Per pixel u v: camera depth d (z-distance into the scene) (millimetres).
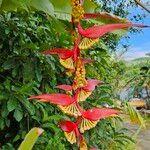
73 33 567
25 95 1412
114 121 2172
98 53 1834
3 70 1514
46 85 1543
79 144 533
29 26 1520
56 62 1559
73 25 568
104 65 2012
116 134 2105
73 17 570
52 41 1476
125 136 2137
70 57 562
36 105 1424
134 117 1197
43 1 795
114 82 2744
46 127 1476
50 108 1523
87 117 531
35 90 1434
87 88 553
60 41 1441
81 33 550
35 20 1531
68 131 533
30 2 800
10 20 1447
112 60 2811
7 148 1383
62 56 562
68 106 534
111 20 769
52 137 1517
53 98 534
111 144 2062
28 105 1362
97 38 541
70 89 568
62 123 537
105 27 534
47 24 1565
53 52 566
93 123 528
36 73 1467
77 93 550
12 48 1470
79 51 560
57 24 894
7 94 1365
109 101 1881
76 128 534
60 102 532
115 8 4508
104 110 534
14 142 1518
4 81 1473
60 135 1482
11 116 1528
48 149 1423
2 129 1447
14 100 1360
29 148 484
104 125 1817
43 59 1468
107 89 2004
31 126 1517
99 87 1876
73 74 575
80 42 554
